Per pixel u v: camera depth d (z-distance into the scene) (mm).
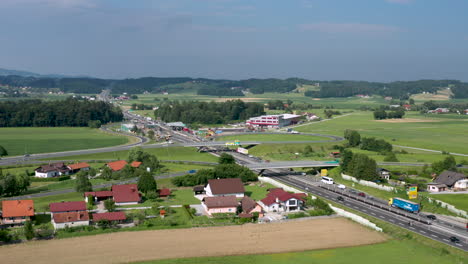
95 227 111875
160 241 102750
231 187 148125
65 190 157500
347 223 119625
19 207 118438
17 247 98062
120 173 180125
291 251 98188
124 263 90062
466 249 103312
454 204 144375
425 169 194125
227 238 105750
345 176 188750
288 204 134000
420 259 95312
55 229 110000
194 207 135750
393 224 121875
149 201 142750
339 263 91875
